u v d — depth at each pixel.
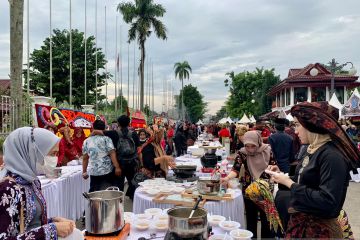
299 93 29.23
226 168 5.11
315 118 1.99
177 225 1.86
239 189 3.87
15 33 8.61
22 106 8.13
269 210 2.87
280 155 5.22
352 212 6.22
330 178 1.87
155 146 5.14
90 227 2.07
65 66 24.06
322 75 28.33
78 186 5.73
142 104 31.22
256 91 49.38
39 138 1.85
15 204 1.64
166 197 3.39
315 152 2.02
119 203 2.12
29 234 1.58
